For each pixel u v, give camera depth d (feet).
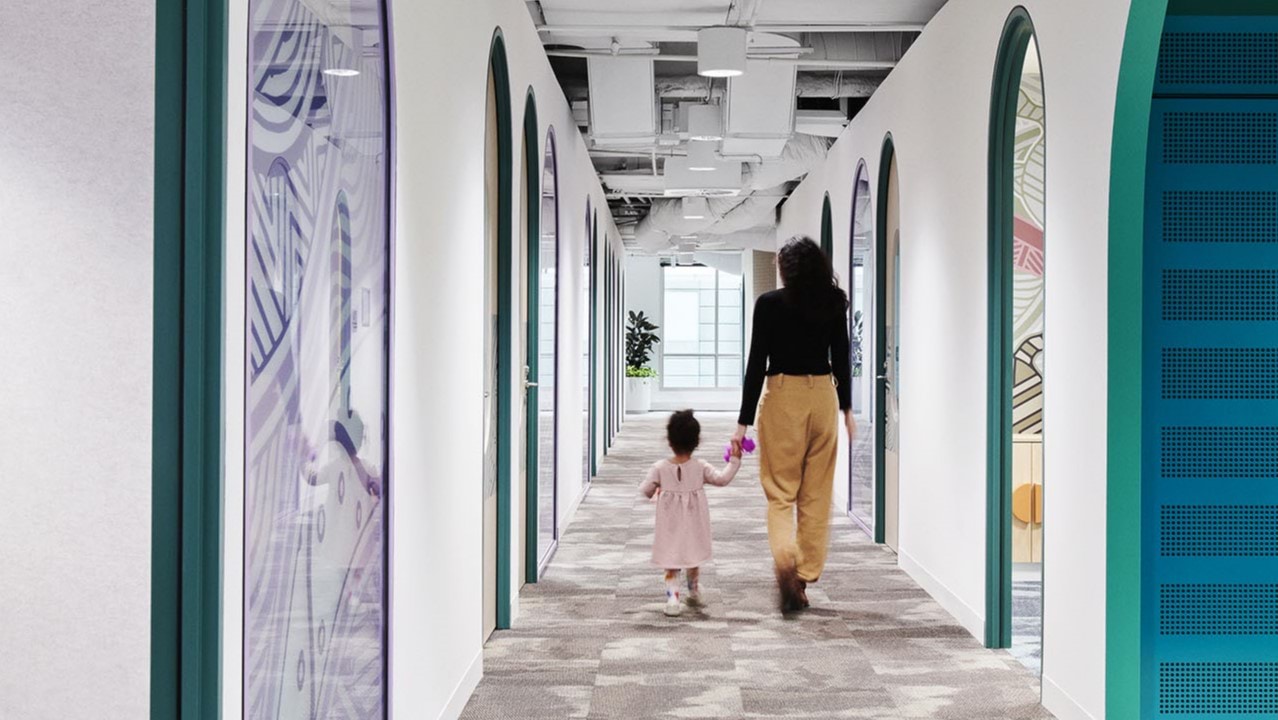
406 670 10.11
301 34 7.25
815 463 17.40
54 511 5.76
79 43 5.72
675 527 17.40
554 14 21.01
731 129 26.71
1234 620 11.27
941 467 18.16
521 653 15.08
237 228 6.04
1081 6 11.95
